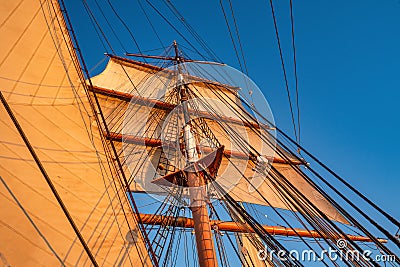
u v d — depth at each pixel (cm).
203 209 643
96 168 468
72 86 550
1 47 460
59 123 469
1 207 298
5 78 433
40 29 558
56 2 639
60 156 426
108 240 384
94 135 523
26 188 338
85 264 331
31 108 440
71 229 349
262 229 535
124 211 448
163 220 803
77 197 398
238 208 587
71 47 614
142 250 416
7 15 510
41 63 515
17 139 377
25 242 292
